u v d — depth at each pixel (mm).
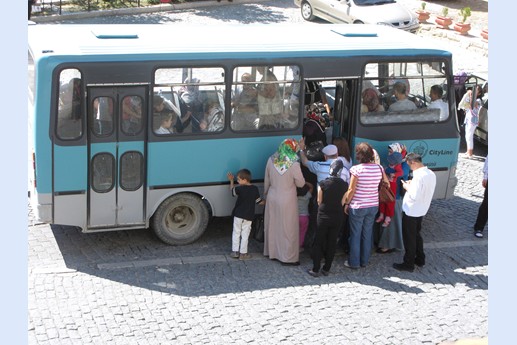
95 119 10492
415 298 10258
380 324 9516
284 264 11008
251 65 11062
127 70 10469
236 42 11398
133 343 8719
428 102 12141
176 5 26016
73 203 10672
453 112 12289
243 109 11203
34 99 10227
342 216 10500
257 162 11461
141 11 25172
